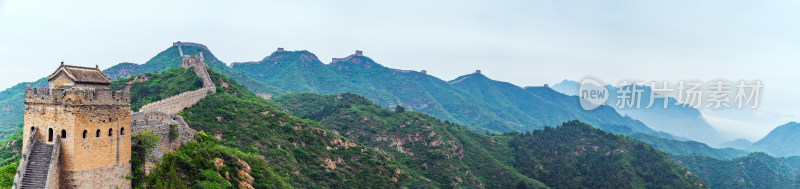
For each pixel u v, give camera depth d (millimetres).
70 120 54406
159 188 63125
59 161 54344
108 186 58625
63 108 54312
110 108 58812
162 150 72250
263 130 131500
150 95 140250
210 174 73625
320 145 143500
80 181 55000
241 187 80312
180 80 148500
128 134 61938
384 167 151500
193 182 70438
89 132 55969
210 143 88062
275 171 111812
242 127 126875
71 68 59750
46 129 54969
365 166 147000
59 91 54625
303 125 148375
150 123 76188
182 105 120688
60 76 59062
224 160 83938
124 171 61094
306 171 126000
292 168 120625
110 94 58844
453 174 188625
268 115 142750
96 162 56906
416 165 196375
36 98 55469
